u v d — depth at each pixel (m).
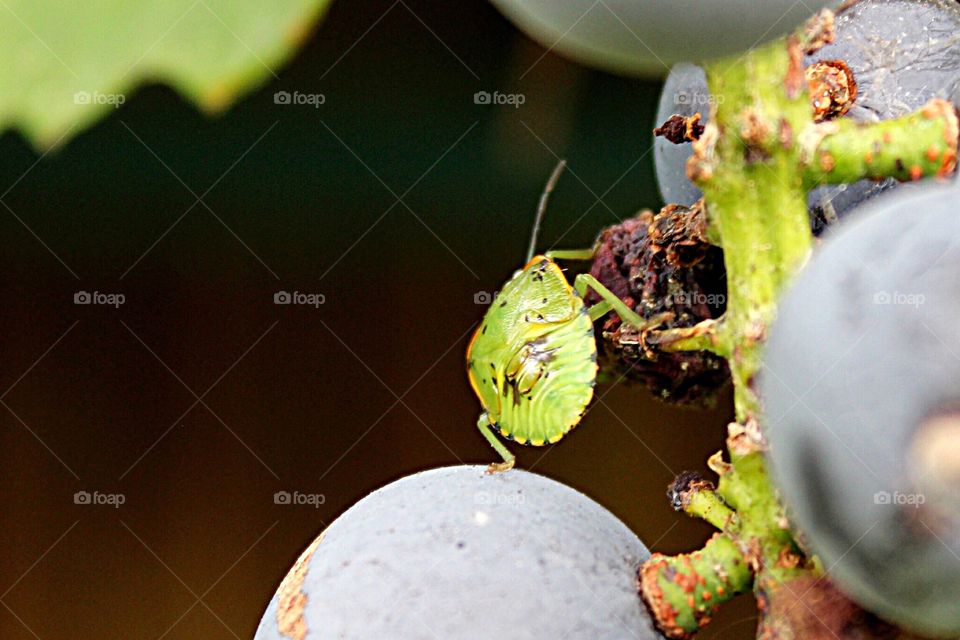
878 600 0.14
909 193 0.14
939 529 0.14
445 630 0.15
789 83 0.15
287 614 0.15
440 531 0.15
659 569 0.15
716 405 0.16
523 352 0.16
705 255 0.16
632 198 0.19
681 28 0.14
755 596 0.15
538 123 0.17
